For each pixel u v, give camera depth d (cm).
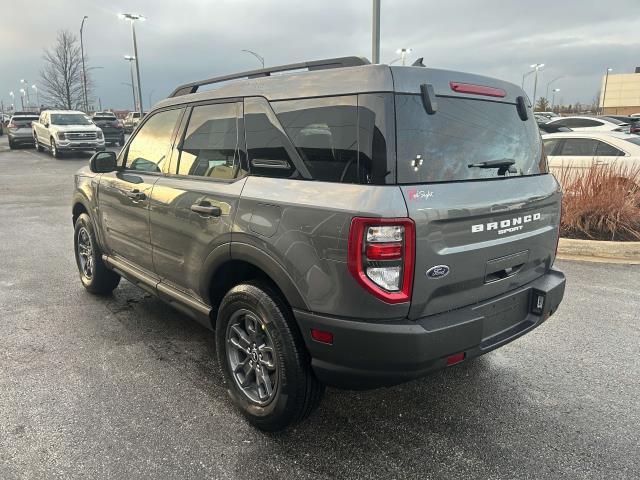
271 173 290
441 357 253
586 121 1534
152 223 383
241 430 303
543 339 433
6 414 314
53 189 1380
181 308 373
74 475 261
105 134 2877
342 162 254
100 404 327
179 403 330
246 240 289
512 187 294
